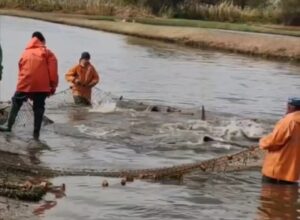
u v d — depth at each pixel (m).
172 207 9.33
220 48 44.00
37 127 13.60
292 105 10.73
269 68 33.41
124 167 11.54
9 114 13.98
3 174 10.37
